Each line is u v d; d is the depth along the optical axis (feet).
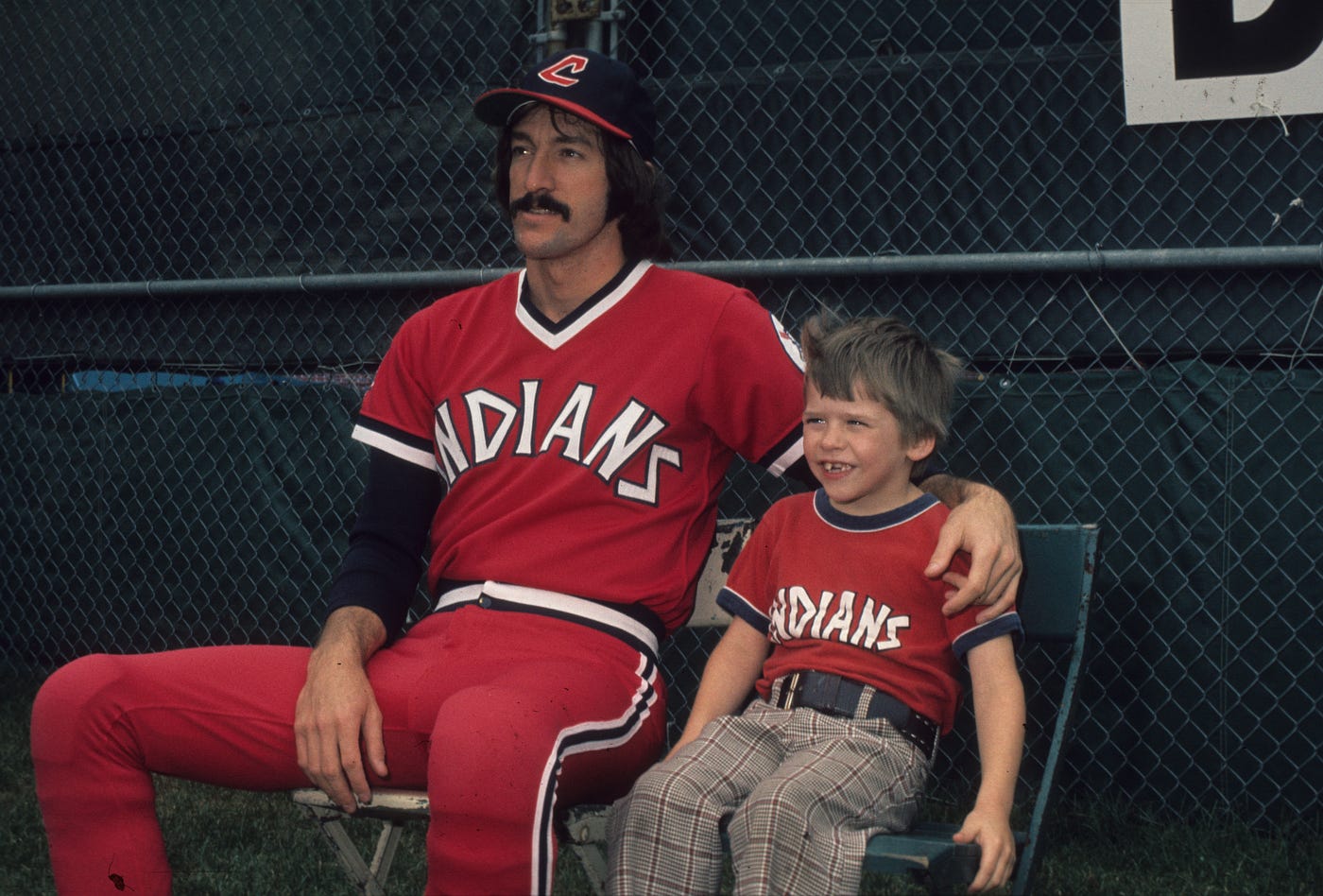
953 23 11.95
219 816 10.36
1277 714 10.66
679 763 5.65
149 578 15.03
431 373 6.72
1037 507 11.36
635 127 6.57
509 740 5.02
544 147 6.45
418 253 13.62
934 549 6.08
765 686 6.35
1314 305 10.80
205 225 14.62
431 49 13.60
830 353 6.20
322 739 5.50
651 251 6.79
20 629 15.92
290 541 14.29
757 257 12.32
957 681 6.17
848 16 12.21
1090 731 11.09
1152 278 11.25
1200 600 10.87
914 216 11.91
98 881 5.53
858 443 6.09
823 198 12.15
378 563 6.45
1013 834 5.61
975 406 11.55
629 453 6.22
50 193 15.43
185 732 5.67
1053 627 6.27
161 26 14.87
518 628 5.98
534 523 6.21
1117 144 11.39
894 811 5.61
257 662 5.89
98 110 15.17
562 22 12.37
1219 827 10.41
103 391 15.35
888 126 11.97
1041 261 10.92
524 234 6.39
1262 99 10.91
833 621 6.12
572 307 6.51
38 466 15.70
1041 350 11.53
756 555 6.63
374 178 13.78
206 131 14.57
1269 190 11.02
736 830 5.25
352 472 14.08
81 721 5.50
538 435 6.28
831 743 5.72
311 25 14.17
